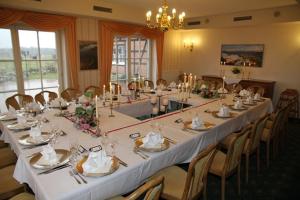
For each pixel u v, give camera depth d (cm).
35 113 309
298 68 588
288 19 541
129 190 185
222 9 582
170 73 787
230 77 707
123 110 363
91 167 168
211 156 201
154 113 335
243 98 442
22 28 481
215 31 723
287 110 389
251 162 356
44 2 441
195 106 379
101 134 244
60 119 294
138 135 244
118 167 177
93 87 470
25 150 207
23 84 501
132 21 593
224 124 295
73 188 151
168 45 758
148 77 750
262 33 632
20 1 414
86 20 549
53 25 489
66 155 193
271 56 626
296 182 304
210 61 751
